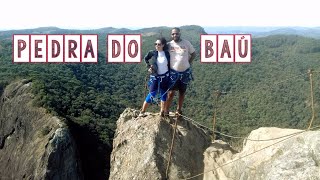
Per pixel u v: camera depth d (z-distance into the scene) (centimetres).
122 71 11525
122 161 883
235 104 9775
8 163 5875
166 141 866
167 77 907
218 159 877
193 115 8825
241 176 770
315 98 8638
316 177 634
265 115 9106
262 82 11356
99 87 9869
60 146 4869
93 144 5581
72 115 6153
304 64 13488
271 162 718
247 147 867
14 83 7038
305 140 702
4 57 10150
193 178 823
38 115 5725
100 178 5331
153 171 805
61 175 4791
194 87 11094
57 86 7162
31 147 5266
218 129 7019
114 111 7069
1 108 6912
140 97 9794
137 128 904
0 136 6606
